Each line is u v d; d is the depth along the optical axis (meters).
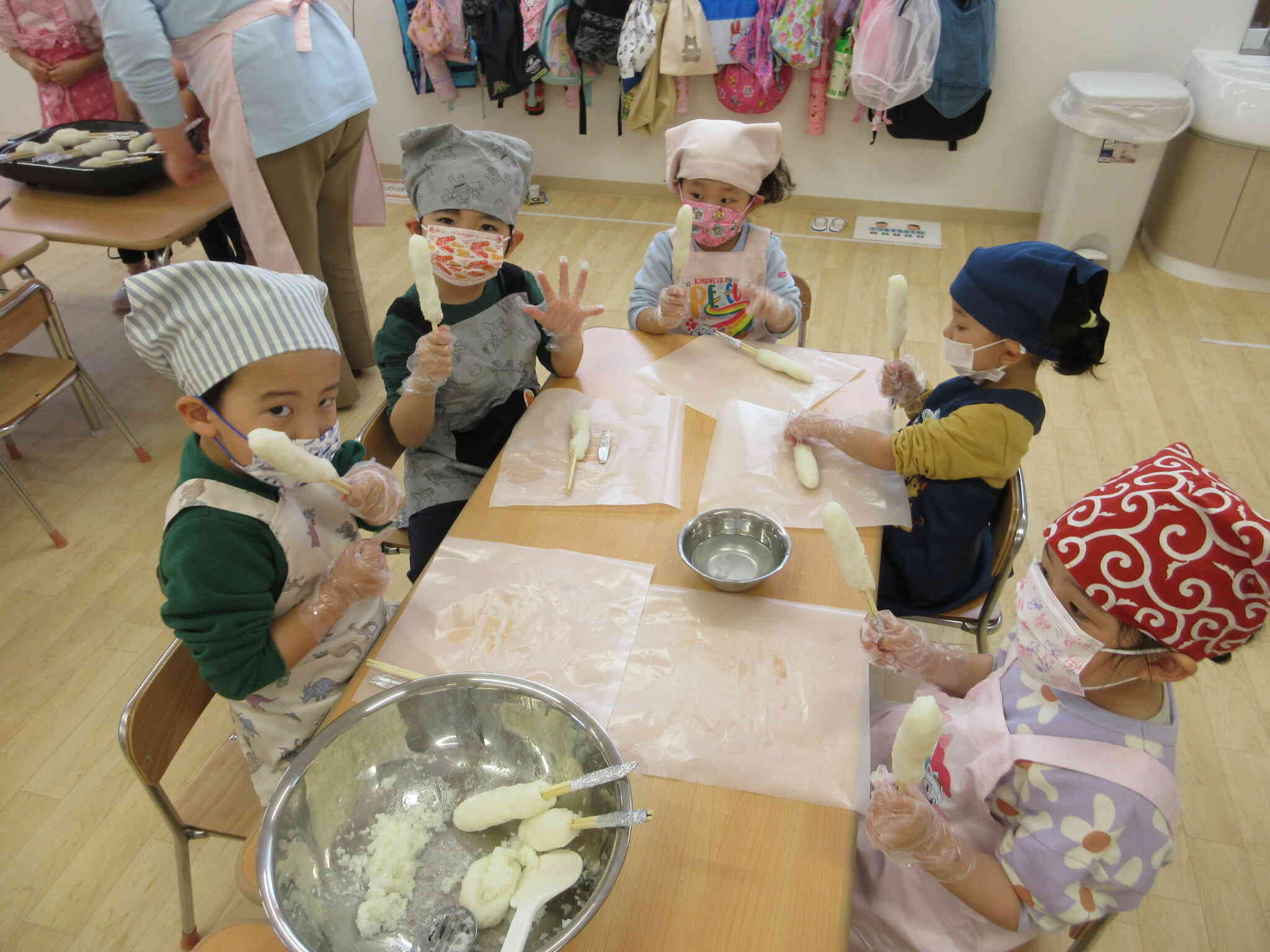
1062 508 2.55
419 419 1.53
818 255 3.96
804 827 0.91
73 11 3.02
